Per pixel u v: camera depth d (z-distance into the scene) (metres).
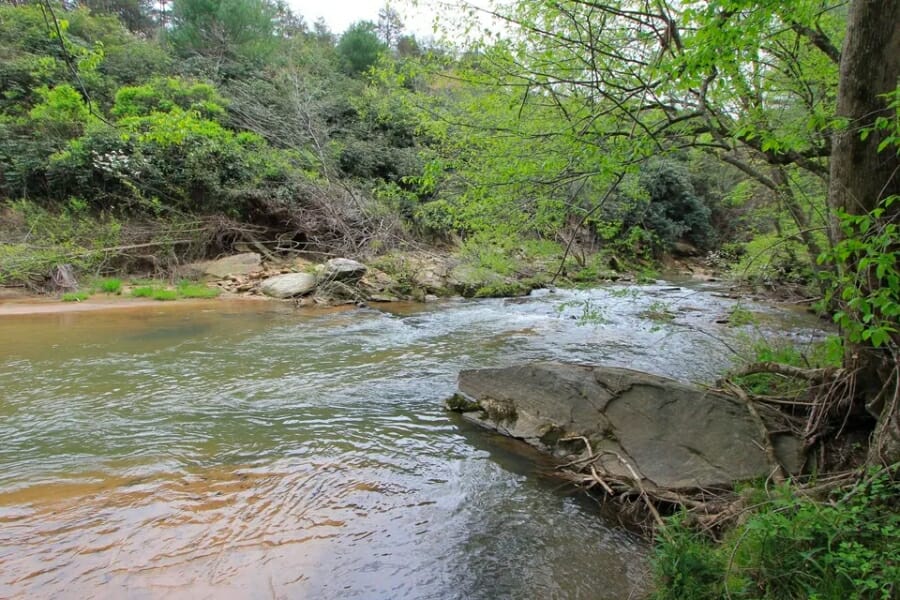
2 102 16.45
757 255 5.35
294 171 18.08
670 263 23.02
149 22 33.66
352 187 19.14
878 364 3.44
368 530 3.51
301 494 3.94
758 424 3.98
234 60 25.41
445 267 16.34
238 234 16.80
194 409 5.65
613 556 3.32
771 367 4.45
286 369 7.30
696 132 4.68
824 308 3.16
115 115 17.17
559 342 9.15
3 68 16.69
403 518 3.69
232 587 2.85
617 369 4.94
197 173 15.82
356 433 5.18
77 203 14.55
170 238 15.15
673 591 2.67
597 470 4.31
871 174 3.08
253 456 4.57
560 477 4.40
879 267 2.29
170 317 10.62
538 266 8.30
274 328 9.96
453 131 5.99
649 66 4.02
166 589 2.81
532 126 5.21
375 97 21.02
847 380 3.75
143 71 20.86
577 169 4.94
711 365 7.49
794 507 2.78
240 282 14.36
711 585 2.59
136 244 14.62
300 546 3.28
